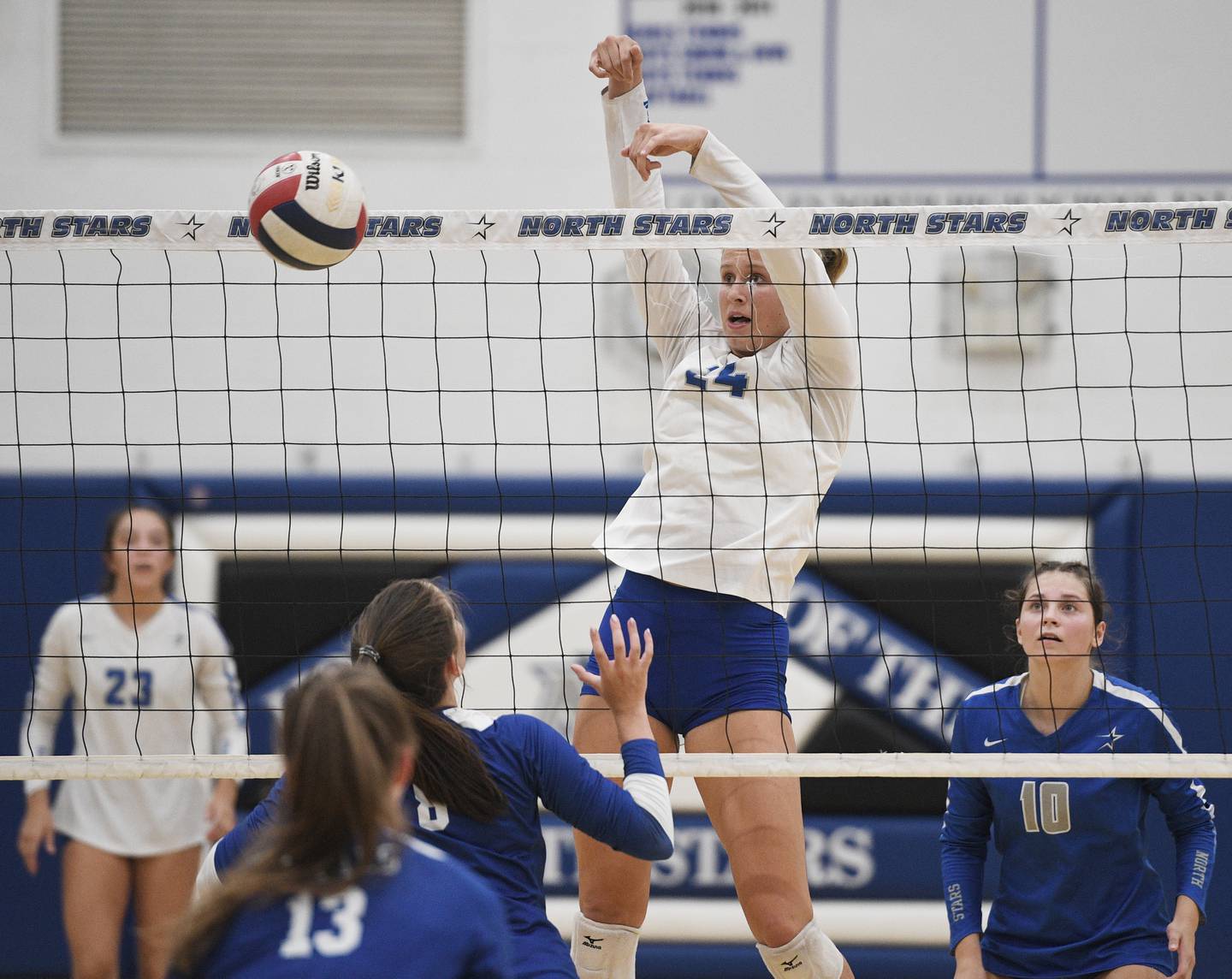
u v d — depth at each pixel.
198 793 18.72
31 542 21.89
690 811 21.25
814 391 12.68
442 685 9.95
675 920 21.02
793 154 22.66
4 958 21.22
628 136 13.59
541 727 10.01
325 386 22.72
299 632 21.53
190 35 23.48
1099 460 21.72
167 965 7.18
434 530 21.81
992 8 22.52
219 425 22.55
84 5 23.50
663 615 12.30
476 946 7.21
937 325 22.28
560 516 21.89
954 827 13.97
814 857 21.14
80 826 18.20
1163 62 22.38
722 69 22.72
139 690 16.80
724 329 13.00
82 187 23.28
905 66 22.59
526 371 22.64
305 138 23.39
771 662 12.33
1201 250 21.92
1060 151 22.45
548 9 23.30
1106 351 22.05
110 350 22.77
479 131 23.28
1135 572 21.27
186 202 23.30
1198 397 21.77
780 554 12.20
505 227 12.71
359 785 7.16
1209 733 20.72
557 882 21.27
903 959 20.89
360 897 7.14
